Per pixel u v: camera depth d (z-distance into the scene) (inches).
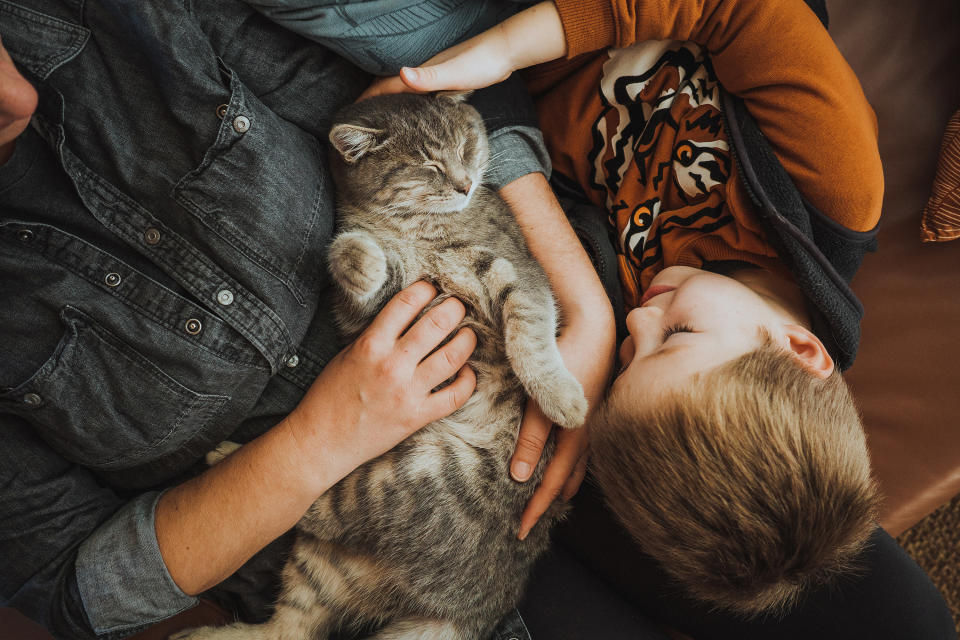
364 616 59.1
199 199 50.5
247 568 58.7
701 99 60.9
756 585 45.0
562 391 54.7
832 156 53.9
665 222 64.1
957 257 71.3
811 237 56.7
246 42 56.3
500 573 58.2
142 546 50.3
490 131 64.7
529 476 56.8
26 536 50.2
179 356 50.1
